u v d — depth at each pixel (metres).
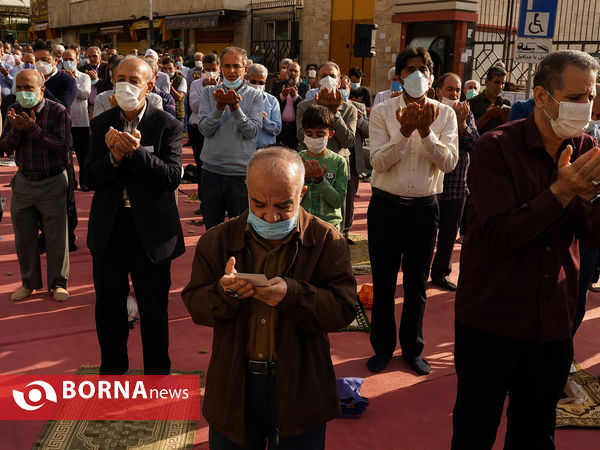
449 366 4.17
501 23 16.52
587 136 2.42
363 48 13.99
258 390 2.14
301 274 2.11
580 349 4.49
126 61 3.39
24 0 48.66
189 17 25.94
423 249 3.85
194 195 8.84
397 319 4.91
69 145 4.98
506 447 2.57
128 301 4.79
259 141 5.59
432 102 3.74
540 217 2.07
